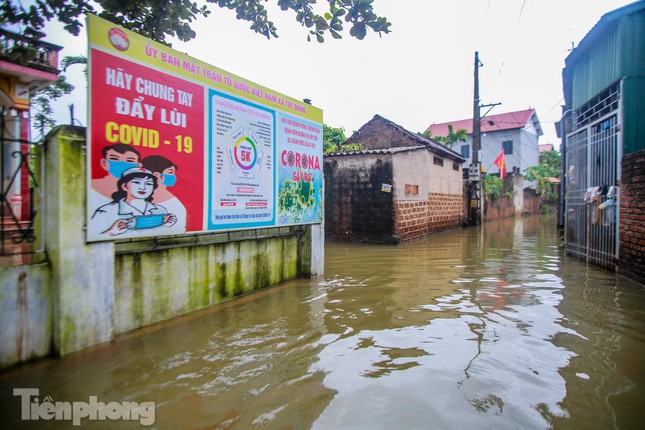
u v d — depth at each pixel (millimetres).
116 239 4332
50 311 3828
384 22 4008
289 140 7051
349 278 7652
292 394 3225
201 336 4473
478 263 9328
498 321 4961
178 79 4953
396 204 13469
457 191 20484
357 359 3889
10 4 4215
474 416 2869
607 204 7684
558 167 43188
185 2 5227
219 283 5758
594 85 8656
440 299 6039
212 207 5473
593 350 4031
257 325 4859
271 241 6832
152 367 3684
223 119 5637
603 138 8039
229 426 2783
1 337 3502
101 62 4109
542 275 7680
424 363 3773
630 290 6328
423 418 2850
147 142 4574
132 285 4543
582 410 2941
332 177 14508
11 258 3951
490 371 3588
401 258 10234
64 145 3816
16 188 7020
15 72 8281
